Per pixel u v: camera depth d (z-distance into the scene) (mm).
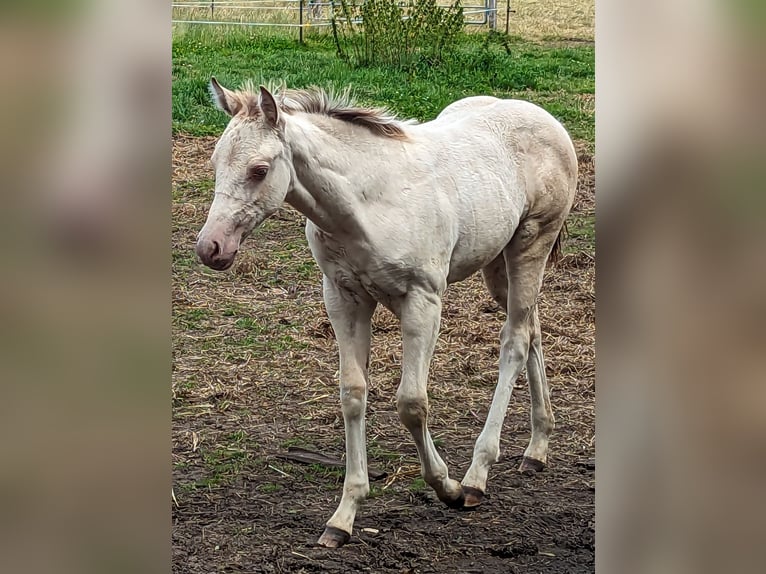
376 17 13703
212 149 10383
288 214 9156
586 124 11234
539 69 13672
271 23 16172
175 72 12547
